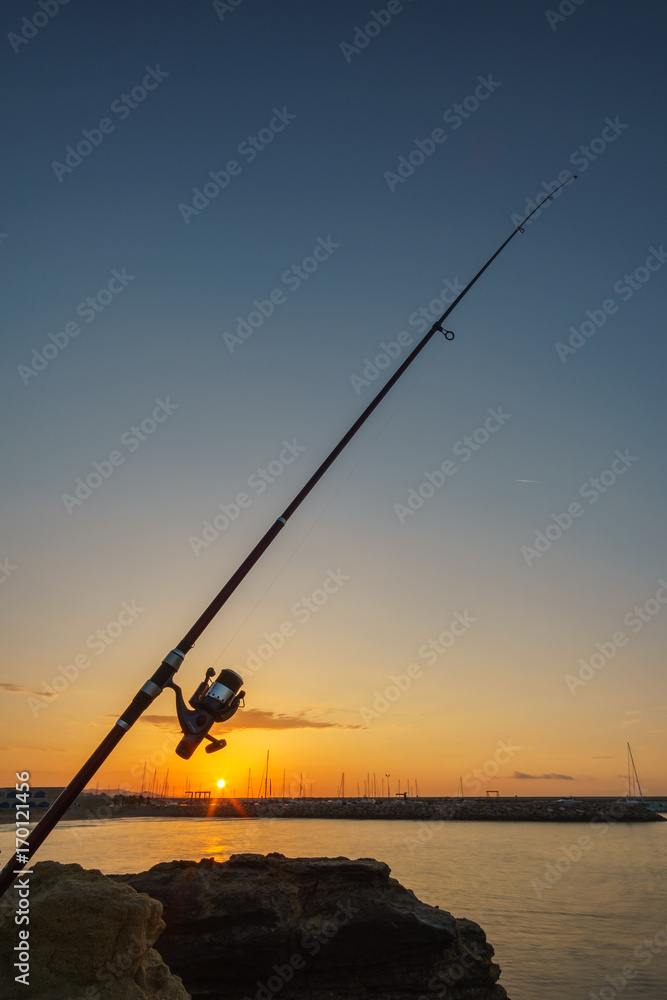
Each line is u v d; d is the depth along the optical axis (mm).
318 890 10047
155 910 5797
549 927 19281
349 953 9336
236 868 10180
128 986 5207
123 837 54531
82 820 97125
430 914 10156
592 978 13789
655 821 103625
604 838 64125
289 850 42906
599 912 21844
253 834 62094
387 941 9516
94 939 5227
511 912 21812
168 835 58625
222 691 3750
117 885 5824
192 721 3670
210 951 8984
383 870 10570
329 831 70250
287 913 9531
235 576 4309
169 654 3783
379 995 9297
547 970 14422
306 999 9016
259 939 9102
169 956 8914
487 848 50156
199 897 9438
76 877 6129
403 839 57781
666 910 22172
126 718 3611
